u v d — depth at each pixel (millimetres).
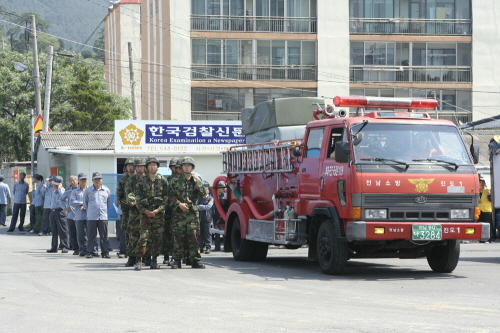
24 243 21500
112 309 8852
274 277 12523
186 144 27953
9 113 56188
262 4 45906
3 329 7617
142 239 13688
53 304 9273
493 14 46781
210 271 13586
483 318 8172
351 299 9750
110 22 81625
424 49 46656
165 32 47812
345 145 11922
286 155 14047
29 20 39469
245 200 15875
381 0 46312
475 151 12648
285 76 45969
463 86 46719
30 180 41938
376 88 46438
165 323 7891
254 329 7523
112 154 27391
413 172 12133
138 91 62938
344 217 12156
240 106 46125
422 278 12438
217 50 45844
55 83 55438
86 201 16984
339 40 46031
